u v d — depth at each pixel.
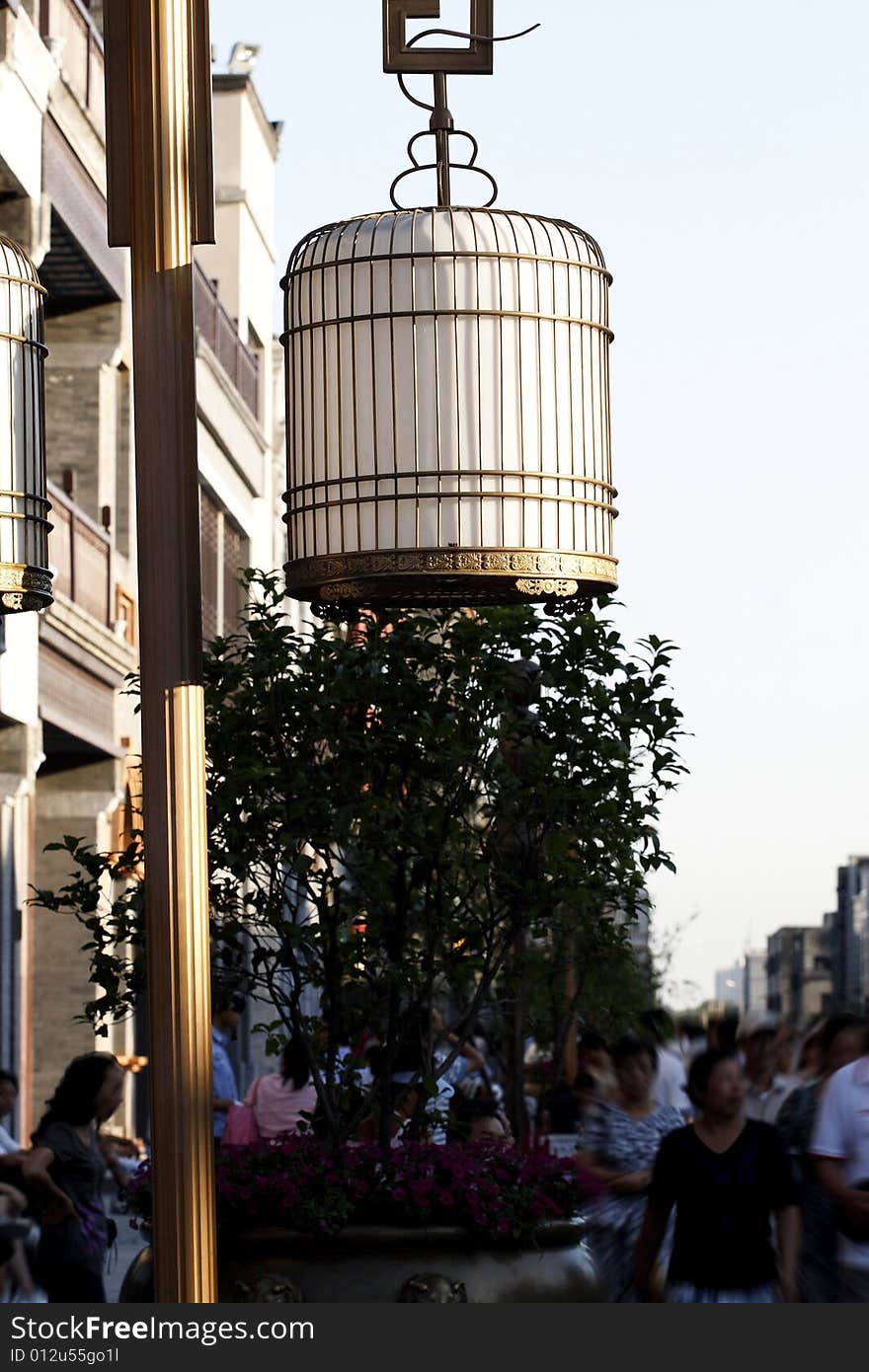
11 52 16.42
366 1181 6.84
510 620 7.91
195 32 3.98
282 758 7.85
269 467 34.50
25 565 4.57
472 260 4.41
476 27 4.54
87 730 21.09
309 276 4.50
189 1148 3.76
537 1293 6.82
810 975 156.25
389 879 8.20
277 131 36.09
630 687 7.89
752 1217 7.32
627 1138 9.27
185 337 3.91
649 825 8.01
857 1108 8.81
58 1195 8.93
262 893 7.94
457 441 4.37
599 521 4.53
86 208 19.84
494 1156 7.15
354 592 4.44
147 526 3.87
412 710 7.82
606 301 4.66
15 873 18.19
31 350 4.66
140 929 8.02
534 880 7.99
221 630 30.56
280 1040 8.16
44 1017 21.66
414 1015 7.94
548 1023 10.28
